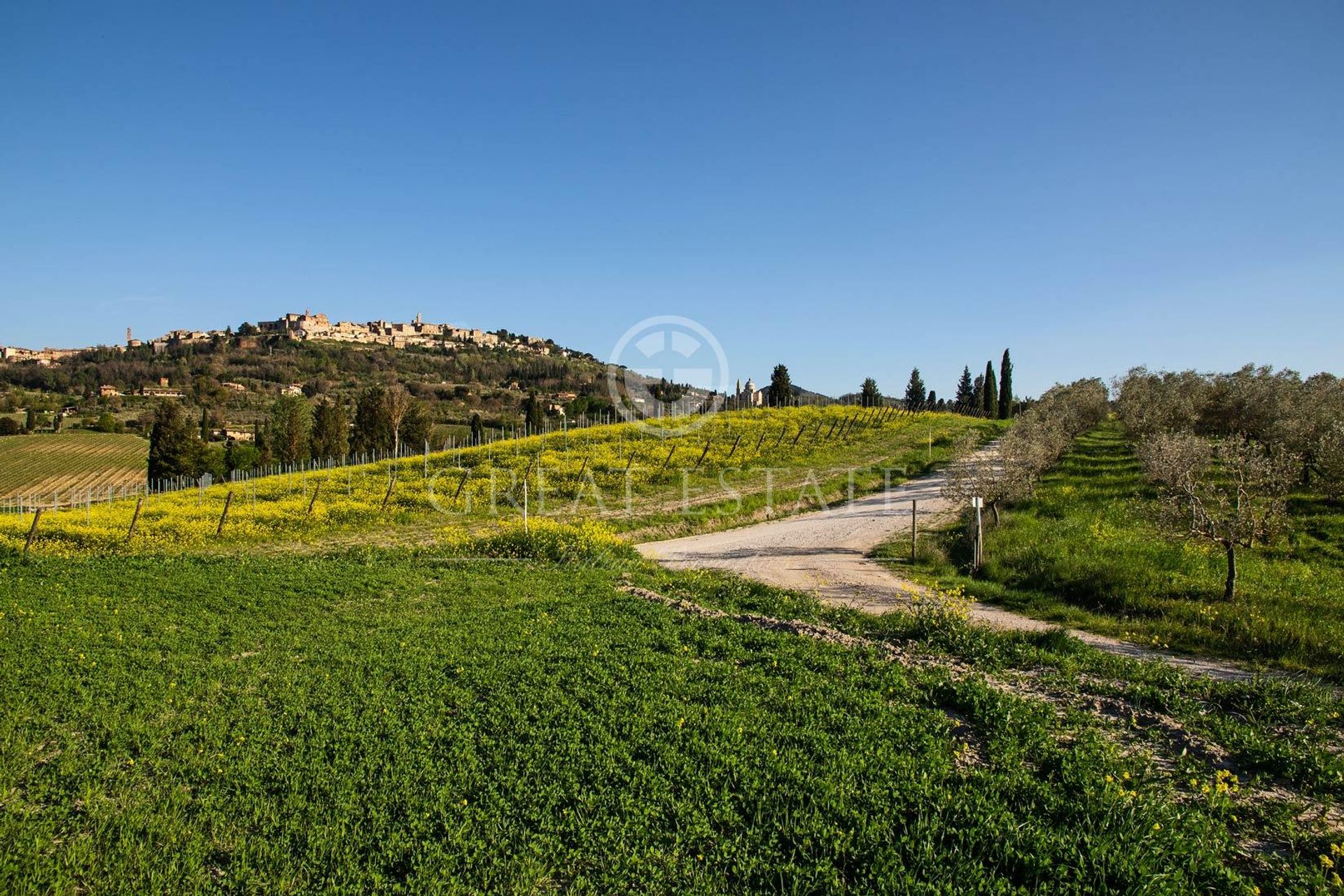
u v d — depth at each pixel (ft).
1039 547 64.75
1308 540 61.98
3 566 61.77
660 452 135.13
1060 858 18.93
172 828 21.04
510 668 34.22
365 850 20.16
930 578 63.05
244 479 186.29
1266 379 113.60
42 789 23.06
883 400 282.15
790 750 24.95
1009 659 37.06
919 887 17.79
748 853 19.58
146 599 49.62
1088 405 151.43
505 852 19.71
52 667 34.63
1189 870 18.61
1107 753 25.00
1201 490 70.54
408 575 58.49
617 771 23.75
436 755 25.29
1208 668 38.68
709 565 71.00
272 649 38.40
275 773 24.14
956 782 22.99
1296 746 26.14
